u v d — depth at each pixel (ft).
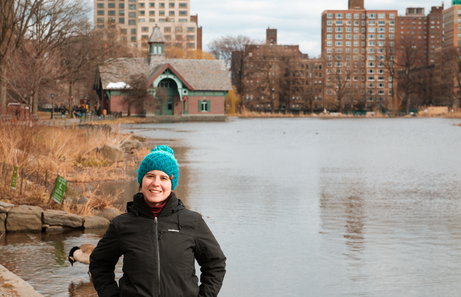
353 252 32.68
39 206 39.14
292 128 216.74
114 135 110.52
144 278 10.88
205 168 79.20
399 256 31.76
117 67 252.42
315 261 30.58
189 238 11.25
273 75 463.01
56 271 26.48
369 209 47.75
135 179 61.72
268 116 414.00
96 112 273.75
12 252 30.14
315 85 533.96
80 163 68.23
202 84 299.17
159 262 10.91
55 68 163.84
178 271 10.96
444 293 25.22
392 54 494.59
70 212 39.04
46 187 46.21
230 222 41.37
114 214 40.06
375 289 25.67
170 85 293.02
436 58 499.92
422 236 37.27
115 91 275.80
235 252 32.48
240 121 299.58
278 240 35.58
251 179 67.31
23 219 35.45
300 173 74.02
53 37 170.60
